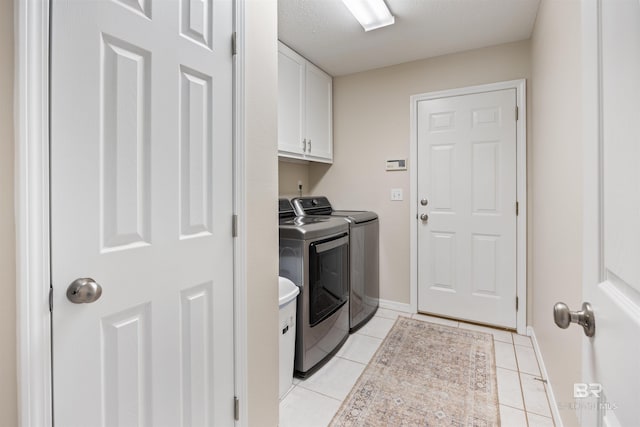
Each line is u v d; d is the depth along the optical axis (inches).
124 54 34.0
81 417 30.6
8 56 26.2
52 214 28.5
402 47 101.8
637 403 17.0
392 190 117.4
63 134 29.1
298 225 81.4
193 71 42.0
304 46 100.8
